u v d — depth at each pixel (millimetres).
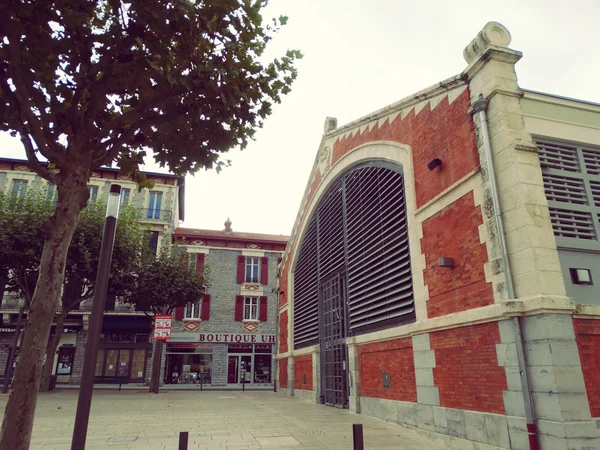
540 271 5883
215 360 27797
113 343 25453
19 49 4715
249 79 6293
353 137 12914
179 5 4922
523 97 7145
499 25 7445
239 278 29875
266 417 10664
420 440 7695
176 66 5668
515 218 6344
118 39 5199
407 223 9469
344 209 13344
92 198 26750
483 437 6449
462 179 7570
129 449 6801
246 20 5734
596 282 6402
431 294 8289
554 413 5273
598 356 5754
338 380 13133
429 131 8953
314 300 16125
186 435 4727
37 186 25391
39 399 14930
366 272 11453
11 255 16766
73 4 4758
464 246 7426
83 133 5469
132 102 5582
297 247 18766
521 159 6484
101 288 5004
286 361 19844
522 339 5883
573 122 7410
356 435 4398
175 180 28812
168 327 19562
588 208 6879
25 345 4715
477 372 6758
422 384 8234
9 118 5340
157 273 20578
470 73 7648
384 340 10094
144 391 21016
